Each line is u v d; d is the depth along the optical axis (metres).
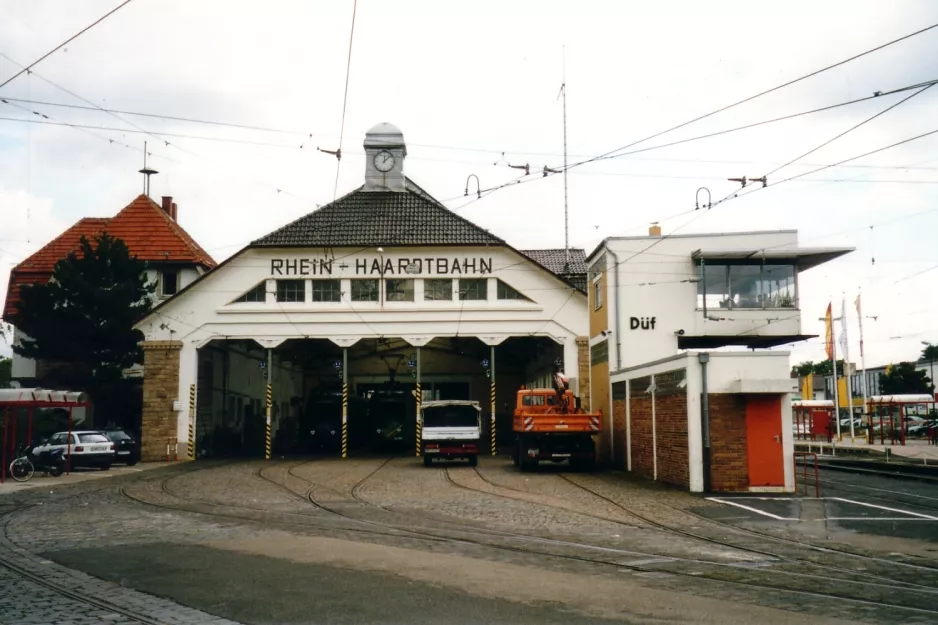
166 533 14.88
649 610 8.35
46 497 22.48
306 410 52.22
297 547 12.88
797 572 10.81
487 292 42.34
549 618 7.99
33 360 46.97
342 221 43.28
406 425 48.75
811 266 39.34
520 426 31.50
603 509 18.98
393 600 8.86
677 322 35.84
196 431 41.09
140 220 50.22
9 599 9.20
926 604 8.83
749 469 22.95
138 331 41.69
